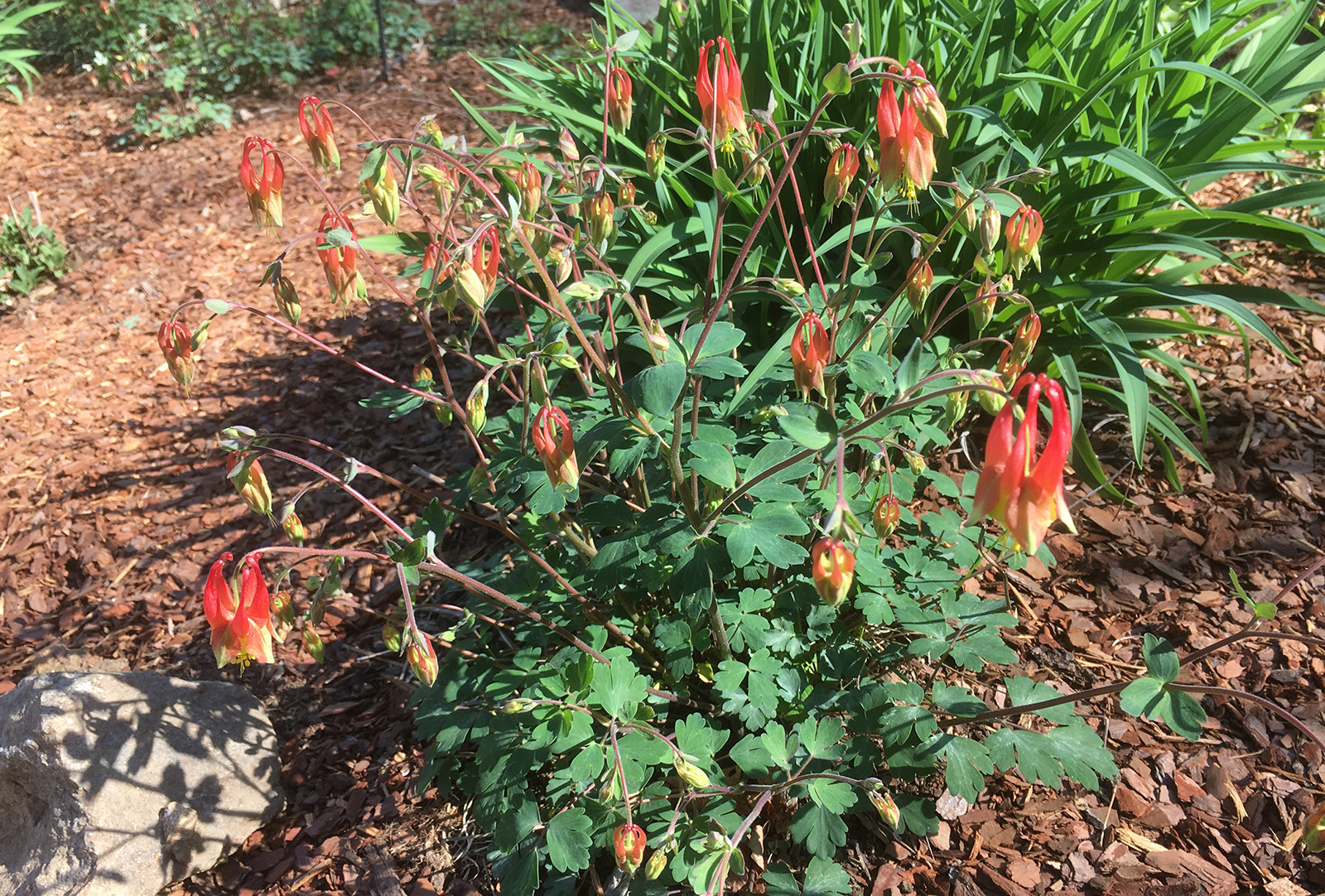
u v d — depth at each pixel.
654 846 2.00
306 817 2.70
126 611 3.58
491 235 1.96
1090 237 3.23
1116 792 2.43
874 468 2.38
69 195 6.99
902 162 1.81
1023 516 1.42
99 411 4.79
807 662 2.49
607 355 2.88
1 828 2.63
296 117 8.12
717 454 1.95
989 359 3.44
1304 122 5.03
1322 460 3.26
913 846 2.36
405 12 9.67
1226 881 2.21
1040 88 3.22
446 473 3.99
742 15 3.58
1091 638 2.84
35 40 9.90
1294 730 2.52
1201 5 3.34
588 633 2.40
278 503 3.98
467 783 2.45
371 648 3.24
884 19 3.46
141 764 2.55
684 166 3.22
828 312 2.48
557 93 3.97
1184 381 3.42
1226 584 2.94
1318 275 4.03
